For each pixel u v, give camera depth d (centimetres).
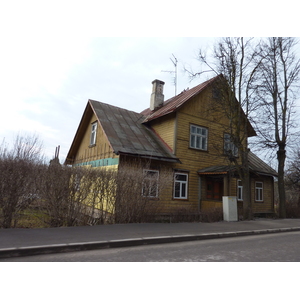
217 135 1599
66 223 877
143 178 1045
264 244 754
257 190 2000
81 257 553
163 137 1619
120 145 1302
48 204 863
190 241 770
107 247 646
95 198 942
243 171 1399
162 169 1430
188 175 1549
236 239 833
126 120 1677
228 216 1208
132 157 1328
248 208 1337
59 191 870
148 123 1778
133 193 1014
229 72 1377
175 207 1390
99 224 938
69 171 898
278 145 1650
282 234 984
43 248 571
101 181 961
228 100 1405
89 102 1711
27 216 852
